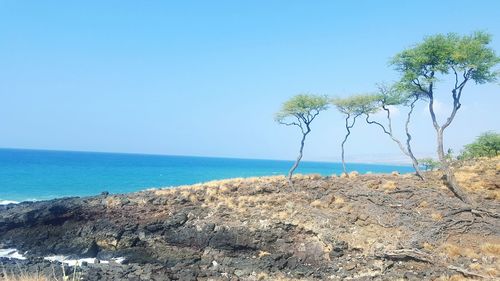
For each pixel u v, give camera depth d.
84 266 24.59
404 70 31.98
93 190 67.00
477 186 28.70
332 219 27.84
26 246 30.77
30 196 59.16
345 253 24.86
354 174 37.53
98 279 21.28
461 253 21.77
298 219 28.31
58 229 32.03
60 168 117.75
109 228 30.39
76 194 61.78
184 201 34.03
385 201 28.92
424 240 23.58
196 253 27.88
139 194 37.56
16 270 22.42
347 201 30.28
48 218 32.50
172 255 28.12
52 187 69.81
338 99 38.50
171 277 22.05
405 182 31.89
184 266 25.25
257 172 129.00
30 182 76.31
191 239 28.66
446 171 28.52
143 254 28.53
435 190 29.05
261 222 28.62
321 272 23.16
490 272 18.95
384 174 36.59
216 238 28.03
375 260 23.17
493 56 29.17
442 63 28.44
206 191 35.88
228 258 26.67
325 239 25.95
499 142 43.91
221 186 36.31
